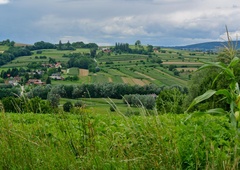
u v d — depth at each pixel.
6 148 4.90
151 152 4.23
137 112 4.91
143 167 4.19
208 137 5.34
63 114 5.36
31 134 5.32
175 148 4.41
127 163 4.22
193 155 4.63
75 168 4.39
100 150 4.63
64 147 4.81
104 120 6.54
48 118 7.09
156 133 4.45
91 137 4.86
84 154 4.71
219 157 4.24
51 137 5.58
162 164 4.16
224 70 5.01
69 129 5.40
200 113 4.92
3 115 5.45
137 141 4.42
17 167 4.70
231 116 4.81
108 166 4.38
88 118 5.12
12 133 5.03
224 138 5.78
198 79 26.33
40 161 4.73
